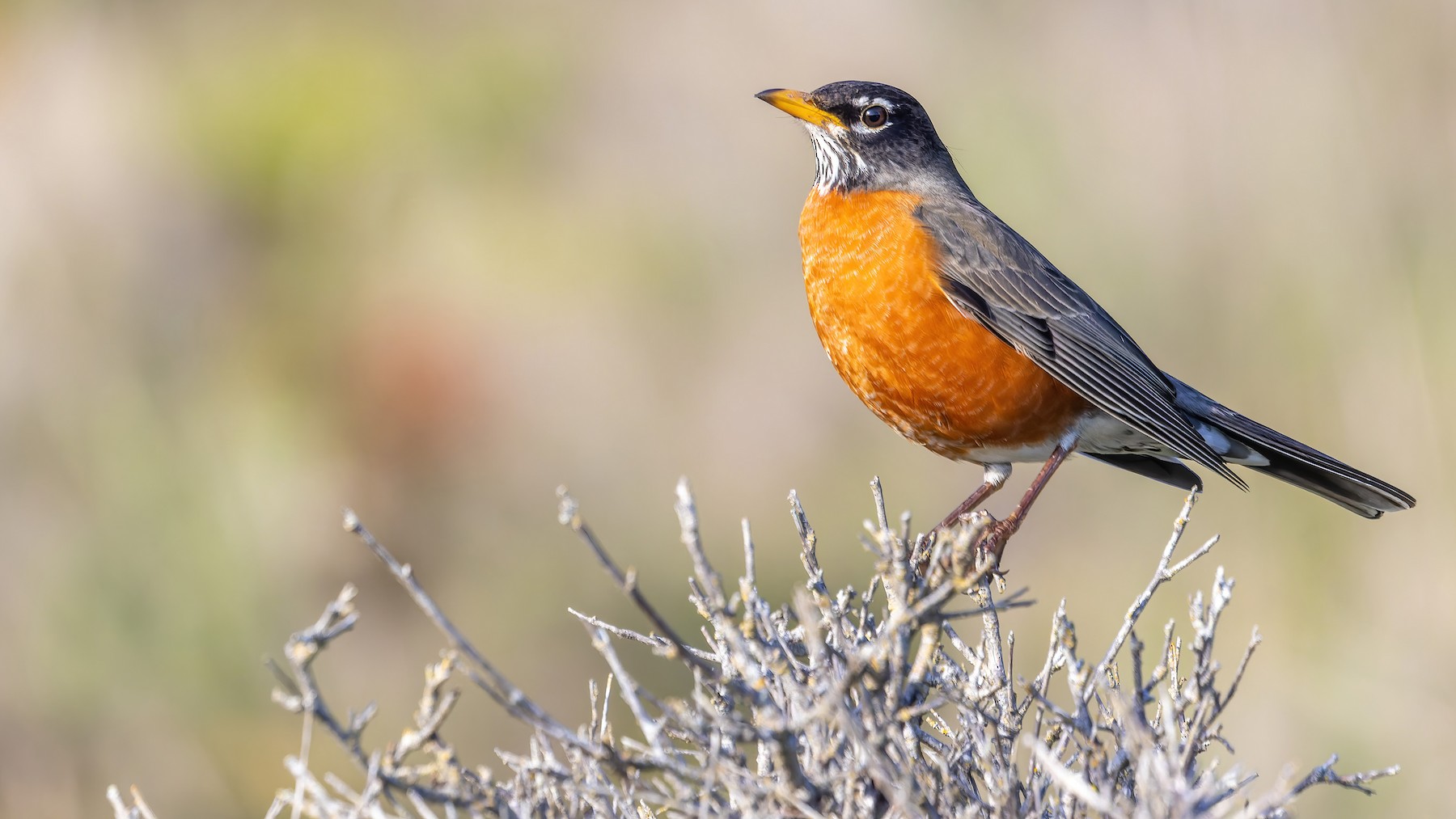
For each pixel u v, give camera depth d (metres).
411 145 15.62
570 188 15.83
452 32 16.61
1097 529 12.71
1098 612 11.95
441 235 15.15
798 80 16.16
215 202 14.66
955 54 15.83
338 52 16.00
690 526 4.49
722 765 4.50
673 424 14.19
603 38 16.73
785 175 15.84
